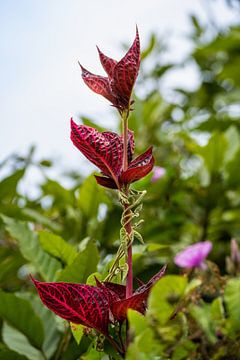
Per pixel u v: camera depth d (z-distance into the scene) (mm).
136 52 649
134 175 643
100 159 648
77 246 997
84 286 627
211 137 1219
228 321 614
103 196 1077
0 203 997
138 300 618
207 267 708
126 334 634
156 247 869
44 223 1026
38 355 837
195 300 644
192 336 614
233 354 615
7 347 865
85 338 779
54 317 875
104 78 657
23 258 958
